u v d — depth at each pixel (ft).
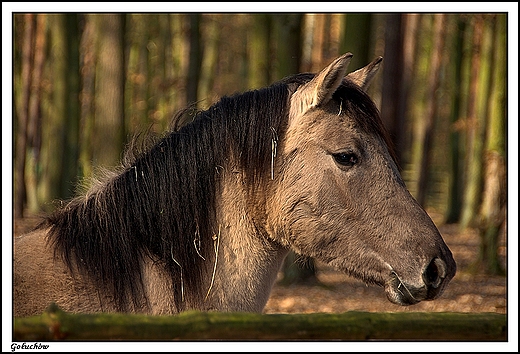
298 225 26.58
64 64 113.91
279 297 71.26
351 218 26.25
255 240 26.86
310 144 26.48
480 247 87.30
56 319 16.78
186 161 26.73
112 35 80.53
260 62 80.69
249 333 17.79
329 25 169.78
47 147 144.87
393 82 91.81
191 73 118.52
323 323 18.10
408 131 209.67
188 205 26.45
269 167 26.63
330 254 26.73
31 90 148.36
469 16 123.75
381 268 26.20
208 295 26.40
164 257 26.05
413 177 185.26
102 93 80.69
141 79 141.38
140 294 25.80
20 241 26.89
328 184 26.27
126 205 26.30
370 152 26.45
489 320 18.99
